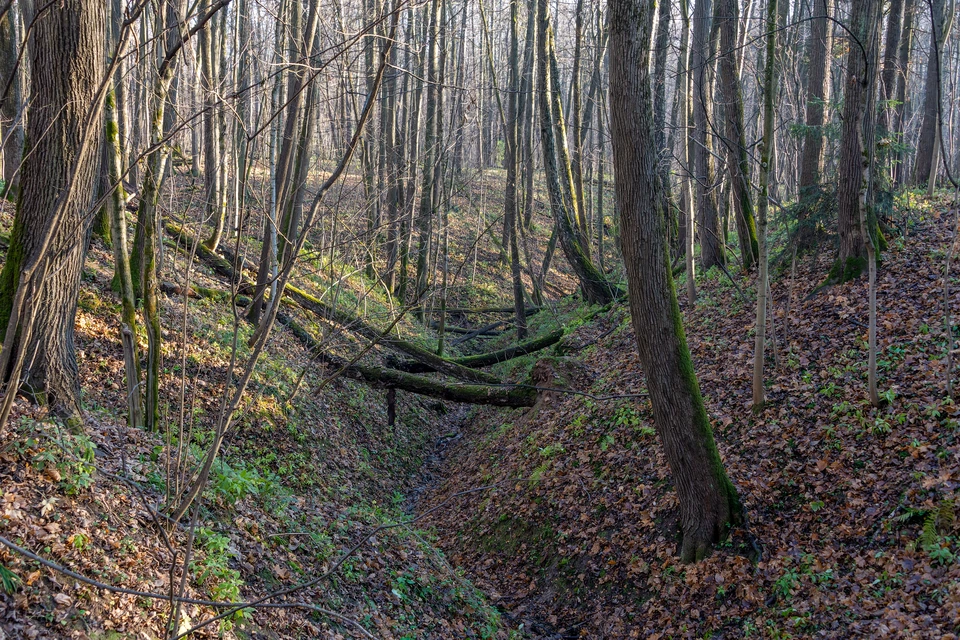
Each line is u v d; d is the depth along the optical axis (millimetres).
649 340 8508
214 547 6293
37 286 3852
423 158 19750
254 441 11000
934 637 6156
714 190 17609
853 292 12188
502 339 24750
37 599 4801
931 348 9969
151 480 6852
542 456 12289
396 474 14500
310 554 7738
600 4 26469
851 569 7523
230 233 18438
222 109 6625
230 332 13078
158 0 4965
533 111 29688
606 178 43219
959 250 12062
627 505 10172
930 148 20516
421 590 8523
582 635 8820
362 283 18672
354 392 15820
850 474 8688
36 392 6402
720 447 10258
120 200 7770
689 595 8320
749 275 15711
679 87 21375
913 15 21562
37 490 5570
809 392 10258
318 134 15414
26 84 12695
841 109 14141
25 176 6387
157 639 5145
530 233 34250
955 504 7402
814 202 14383
